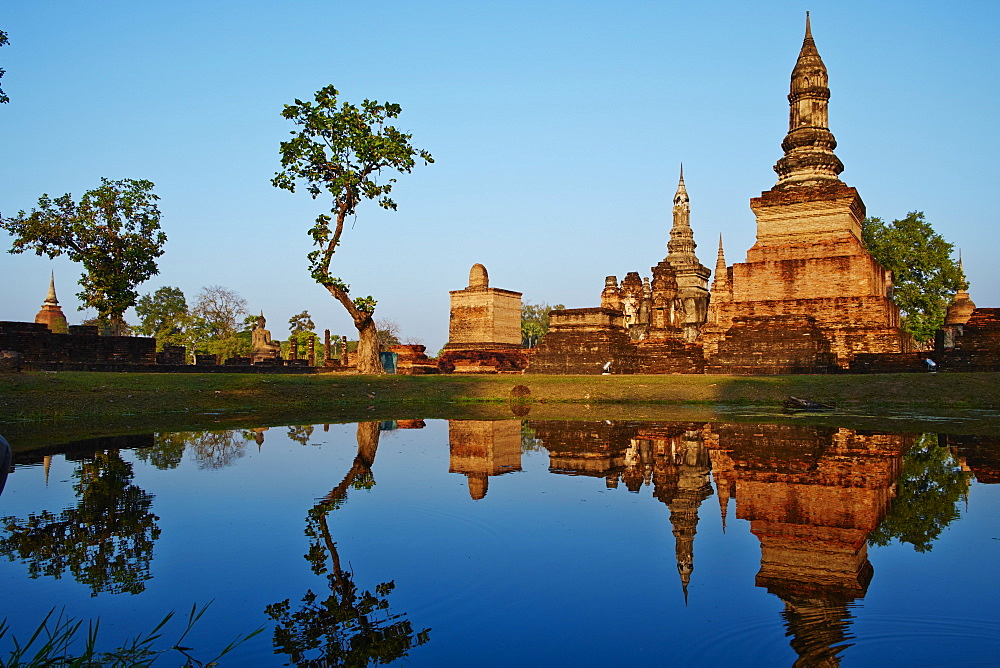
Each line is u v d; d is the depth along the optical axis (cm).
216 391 2628
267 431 1911
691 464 1377
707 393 2841
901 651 551
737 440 1714
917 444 1611
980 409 2386
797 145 4266
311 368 4700
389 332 8819
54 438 1728
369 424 2117
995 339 3169
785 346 3562
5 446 542
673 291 5044
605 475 1262
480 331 5381
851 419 2167
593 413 2472
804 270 3962
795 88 4297
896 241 5162
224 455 1474
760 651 549
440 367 5128
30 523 915
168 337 7062
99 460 1399
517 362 5050
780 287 4022
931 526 908
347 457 1459
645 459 1442
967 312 4631
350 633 580
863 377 2773
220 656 543
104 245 3991
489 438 1783
